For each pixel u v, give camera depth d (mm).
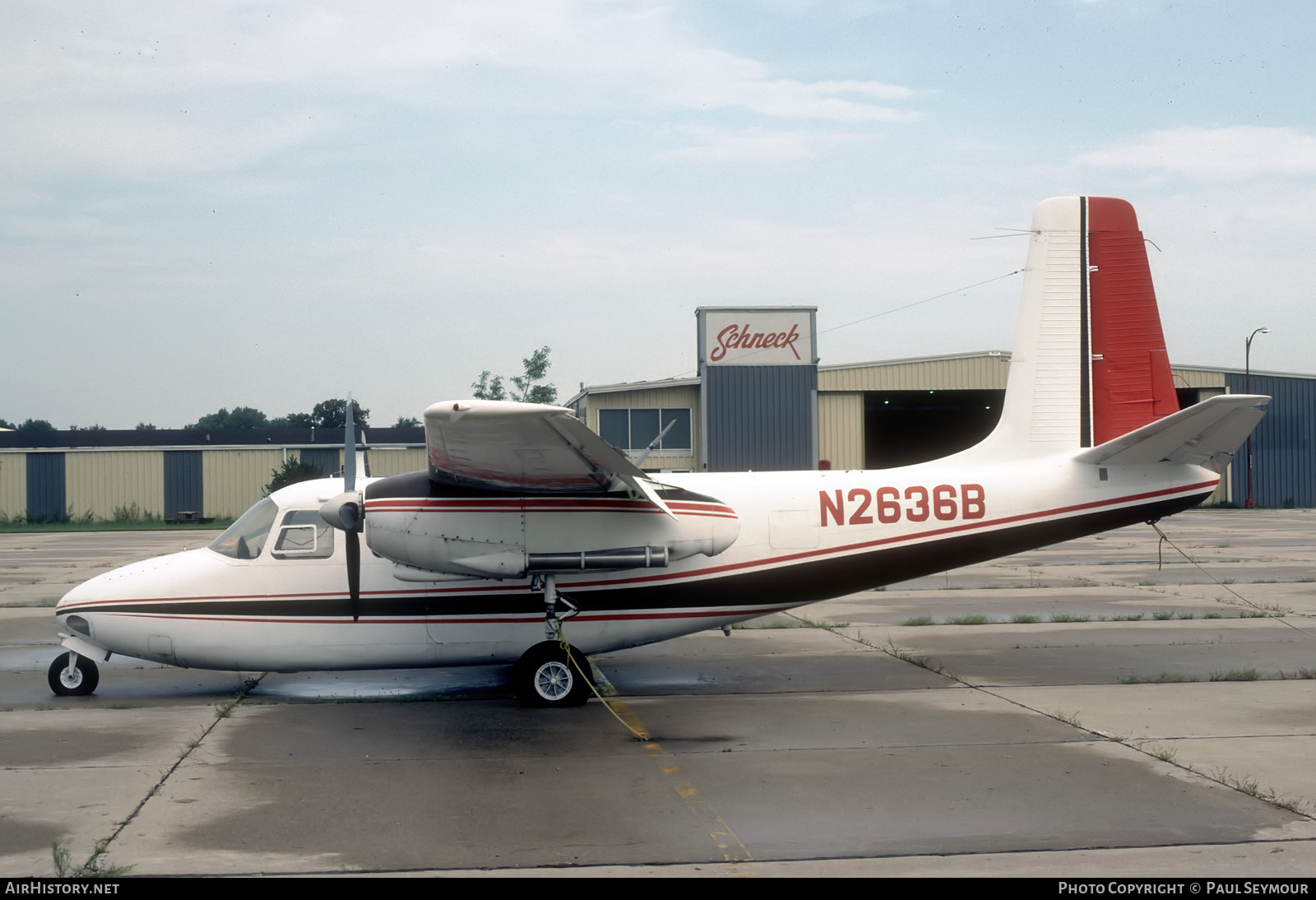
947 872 5793
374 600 10508
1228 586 19453
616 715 9766
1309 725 9148
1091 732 8945
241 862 5988
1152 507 11508
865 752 8352
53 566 25328
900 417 54000
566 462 9367
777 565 11070
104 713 9875
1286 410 48344
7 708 10125
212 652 10461
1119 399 11742
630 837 6391
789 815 6773
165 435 53625
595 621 10766
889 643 13875
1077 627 15023
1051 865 5895
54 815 6812
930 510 11305
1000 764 7945
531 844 6273
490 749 8500
